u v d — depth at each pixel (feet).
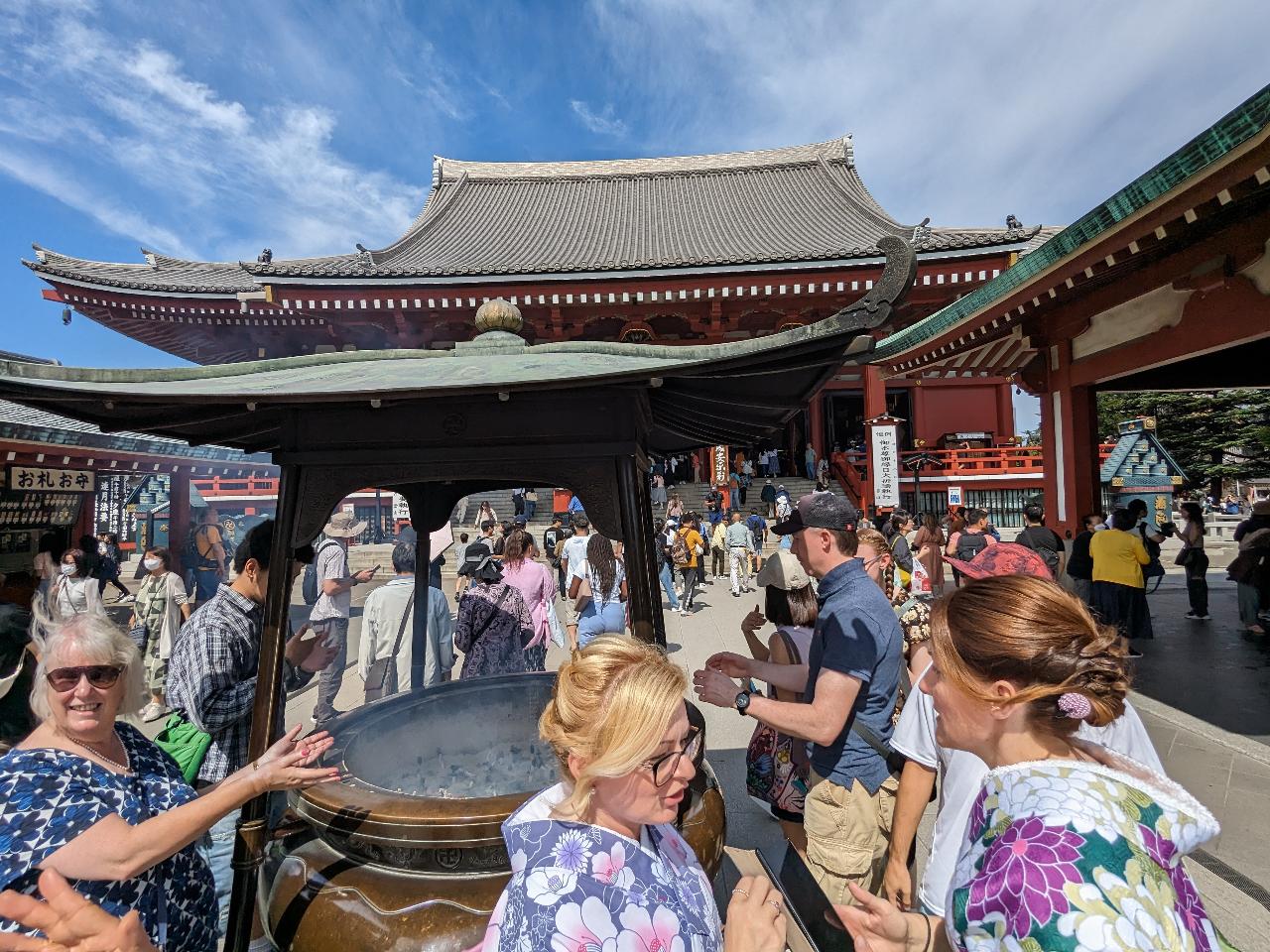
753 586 37.35
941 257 46.50
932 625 3.65
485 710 8.48
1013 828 2.90
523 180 83.35
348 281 47.03
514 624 13.00
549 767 8.02
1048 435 25.93
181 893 4.85
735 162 82.23
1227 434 82.02
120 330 54.24
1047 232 57.16
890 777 6.82
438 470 6.00
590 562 15.98
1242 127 11.18
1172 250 17.80
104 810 4.20
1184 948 2.51
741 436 10.15
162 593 19.10
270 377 6.24
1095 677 3.05
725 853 8.95
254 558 7.52
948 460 57.06
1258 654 20.35
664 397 6.80
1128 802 2.84
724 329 56.29
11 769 4.14
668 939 3.02
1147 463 46.52
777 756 8.68
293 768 4.55
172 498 35.68
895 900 5.94
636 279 48.70
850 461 63.26
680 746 3.28
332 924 4.78
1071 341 24.31
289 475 6.03
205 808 4.15
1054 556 22.48
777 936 3.58
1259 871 9.11
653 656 3.40
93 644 4.46
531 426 5.94
